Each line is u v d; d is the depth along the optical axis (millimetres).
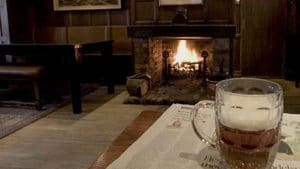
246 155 543
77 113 3656
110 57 4539
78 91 3639
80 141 2826
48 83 4949
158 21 4754
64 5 5391
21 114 3650
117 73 5277
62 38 5508
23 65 3881
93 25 5379
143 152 711
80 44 3611
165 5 4684
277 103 561
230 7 4488
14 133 3045
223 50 4359
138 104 4004
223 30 4289
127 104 4016
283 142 726
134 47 4664
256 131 535
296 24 4855
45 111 3760
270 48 5332
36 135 2988
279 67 5355
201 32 4355
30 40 5504
